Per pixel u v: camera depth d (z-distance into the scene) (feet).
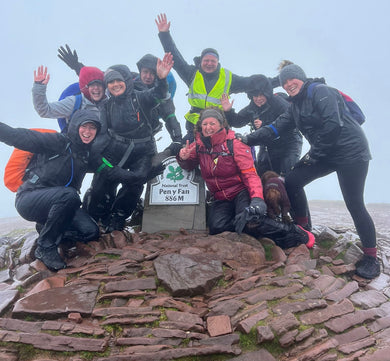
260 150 18.38
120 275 11.62
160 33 17.83
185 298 10.71
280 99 16.89
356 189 12.65
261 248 13.41
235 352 8.71
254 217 12.66
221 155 14.03
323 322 9.60
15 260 14.40
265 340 8.85
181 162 15.85
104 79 14.20
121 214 16.03
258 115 17.12
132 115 14.40
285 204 13.91
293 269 11.96
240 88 18.07
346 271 12.51
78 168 13.24
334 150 12.50
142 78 17.06
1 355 8.48
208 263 12.02
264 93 16.31
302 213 15.31
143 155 15.51
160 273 11.28
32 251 14.10
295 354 8.76
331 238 15.43
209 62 17.20
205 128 13.74
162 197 16.43
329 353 8.72
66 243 14.25
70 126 12.76
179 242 13.79
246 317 9.57
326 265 13.15
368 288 11.85
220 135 13.91
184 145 16.58
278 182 14.06
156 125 16.28
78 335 9.04
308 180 14.23
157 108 16.15
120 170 14.19
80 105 15.52
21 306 9.80
